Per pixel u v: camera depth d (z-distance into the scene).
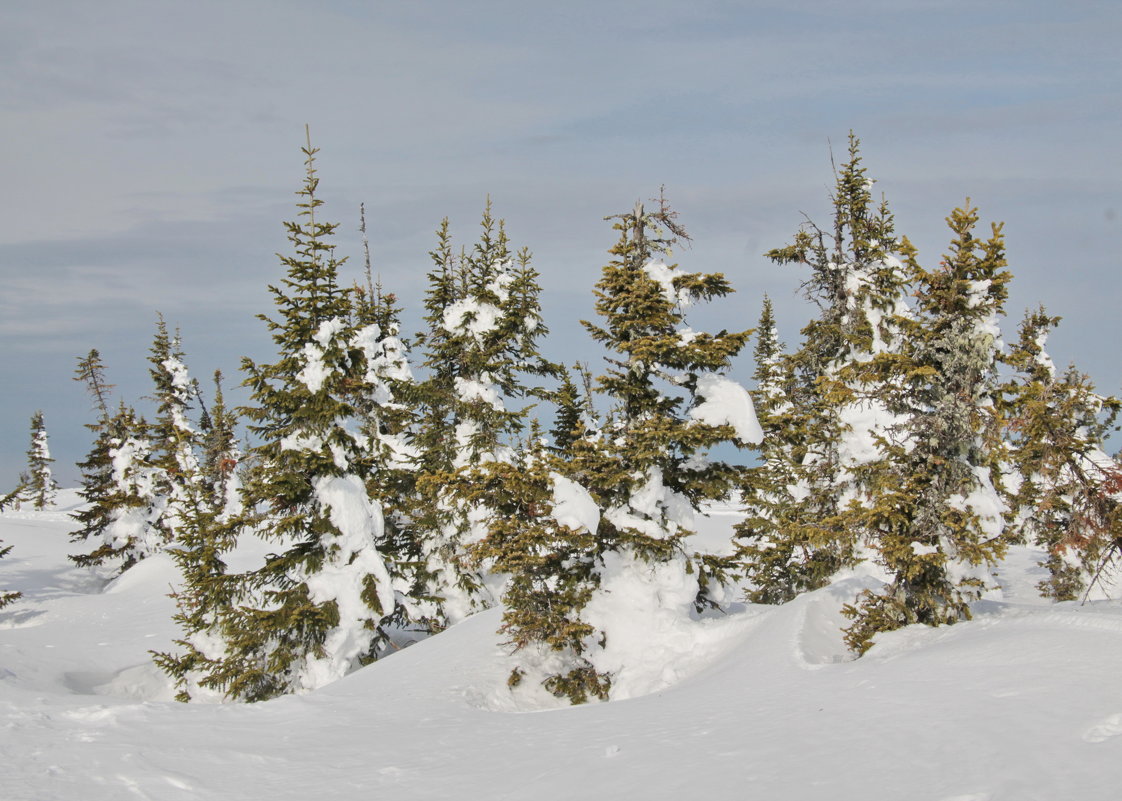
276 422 23.08
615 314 20.48
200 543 23.08
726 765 8.35
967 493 15.67
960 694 9.27
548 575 20.69
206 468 54.53
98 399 55.47
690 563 20.92
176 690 25.91
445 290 30.97
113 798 9.52
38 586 47.88
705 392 20.38
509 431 29.27
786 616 18.02
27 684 25.47
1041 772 6.39
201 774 10.56
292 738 12.91
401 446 30.16
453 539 28.55
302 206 22.64
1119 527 15.89
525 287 29.92
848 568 25.70
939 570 15.72
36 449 84.25
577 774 9.23
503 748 11.55
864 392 17.41
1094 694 8.08
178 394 54.81
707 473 20.98
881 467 17.00
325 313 22.72
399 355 32.97
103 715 13.67
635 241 20.78
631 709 13.73
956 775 6.69
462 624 23.89
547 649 20.03
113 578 49.59
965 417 15.41
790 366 28.80
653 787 8.08
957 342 15.45
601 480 20.38
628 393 20.38
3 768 10.43
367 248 34.50
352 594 22.36
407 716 14.88
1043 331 30.27
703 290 20.77
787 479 27.70
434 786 9.80
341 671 21.91
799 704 10.95
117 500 48.44
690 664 18.61
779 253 28.66
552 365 30.34
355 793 9.75
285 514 23.48
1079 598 29.45
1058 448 16.19
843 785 7.00
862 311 27.55
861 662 13.34
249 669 21.89
